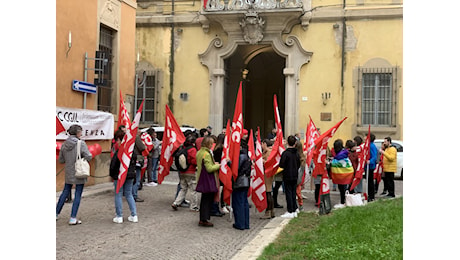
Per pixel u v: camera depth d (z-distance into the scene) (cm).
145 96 2212
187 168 1002
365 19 2020
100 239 741
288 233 784
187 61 2178
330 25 2053
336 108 2041
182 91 2178
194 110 2162
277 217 941
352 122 2023
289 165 921
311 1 2062
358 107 2019
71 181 835
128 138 848
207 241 741
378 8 1997
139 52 2219
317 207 1104
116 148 917
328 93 2044
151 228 829
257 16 2036
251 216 974
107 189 1247
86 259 629
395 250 618
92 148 1284
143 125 2191
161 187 1383
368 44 2017
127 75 1573
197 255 656
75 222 843
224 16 2066
